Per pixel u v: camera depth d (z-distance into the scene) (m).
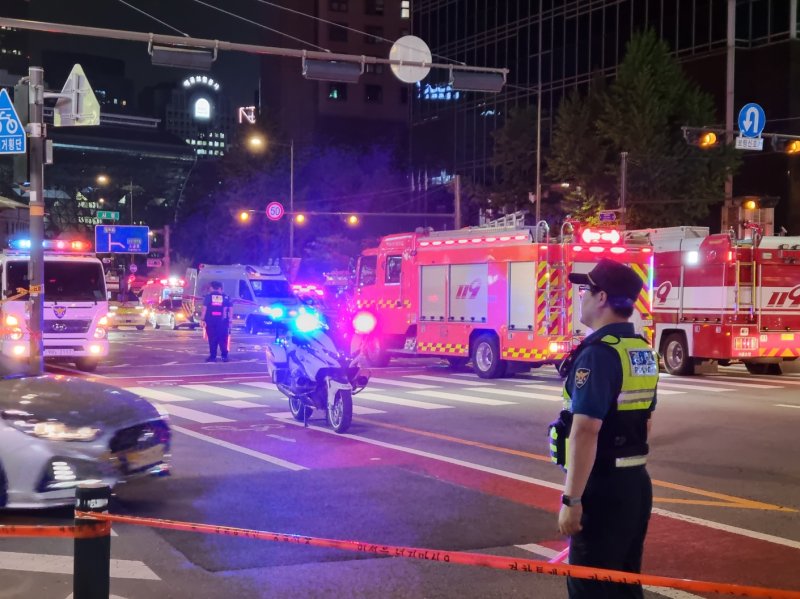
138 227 58.69
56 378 8.62
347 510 7.55
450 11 62.19
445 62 62.59
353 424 12.59
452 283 20.52
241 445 10.79
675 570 5.98
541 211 44.75
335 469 9.32
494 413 13.75
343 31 97.44
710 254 19.91
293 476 8.95
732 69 42.81
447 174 62.53
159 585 5.61
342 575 5.82
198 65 15.20
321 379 12.10
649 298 19.05
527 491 8.29
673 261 20.98
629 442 3.65
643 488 3.70
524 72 55.19
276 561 6.12
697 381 19.19
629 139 35.09
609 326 3.74
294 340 12.51
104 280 21.17
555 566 3.27
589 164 36.91
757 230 19.70
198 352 27.72
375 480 8.77
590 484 3.66
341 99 96.31
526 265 18.56
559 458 3.76
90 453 7.25
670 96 35.94
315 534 6.79
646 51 36.00
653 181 35.12
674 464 9.69
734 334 19.42
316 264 60.97
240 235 62.69
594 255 18.58
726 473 9.21
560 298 18.34
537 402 15.18
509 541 6.63
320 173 64.81
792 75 41.56
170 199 123.62
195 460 9.80
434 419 13.09
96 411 7.59
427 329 21.25
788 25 41.59
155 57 14.99
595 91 39.47
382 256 22.66
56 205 112.38
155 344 32.19
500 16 57.28
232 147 65.19
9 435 7.17
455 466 9.49
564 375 3.79
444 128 63.12
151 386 17.73
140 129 169.75
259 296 41.44
